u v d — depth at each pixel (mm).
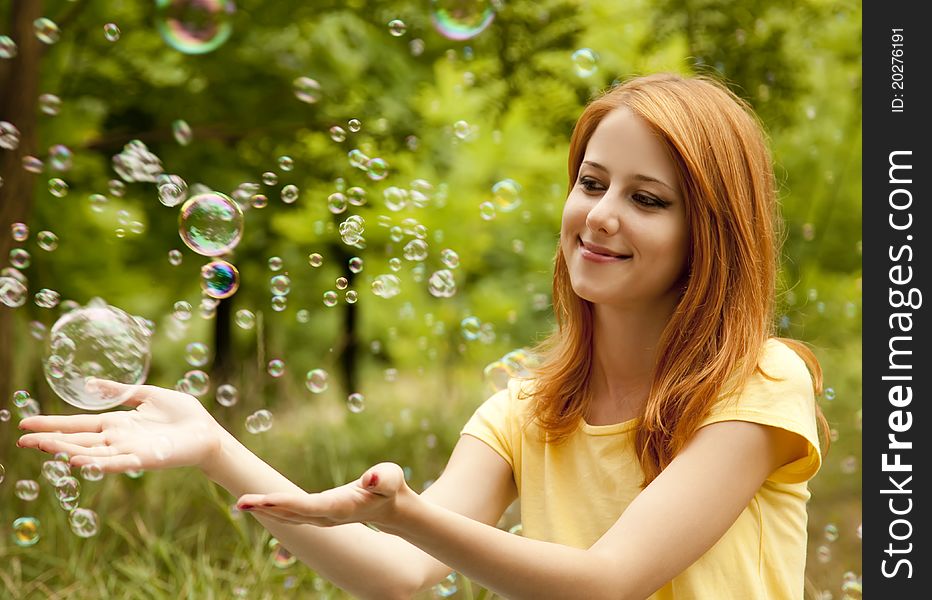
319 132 5582
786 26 5793
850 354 7734
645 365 1940
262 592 3566
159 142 5664
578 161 1988
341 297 6895
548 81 5758
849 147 7387
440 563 1932
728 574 1782
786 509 1866
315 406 6625
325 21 5664
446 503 1971
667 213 1845
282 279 3033
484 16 3574
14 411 4773
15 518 4094
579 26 5582
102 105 5574
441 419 6316
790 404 1790
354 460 5512
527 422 2012
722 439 1756
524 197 6625
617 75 5605
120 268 5582
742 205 1876
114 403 1799
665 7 5727
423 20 5566
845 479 5555
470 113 5848
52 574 3672
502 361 2377
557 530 1921
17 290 2955
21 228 3223
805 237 6914
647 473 1844
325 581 3609
